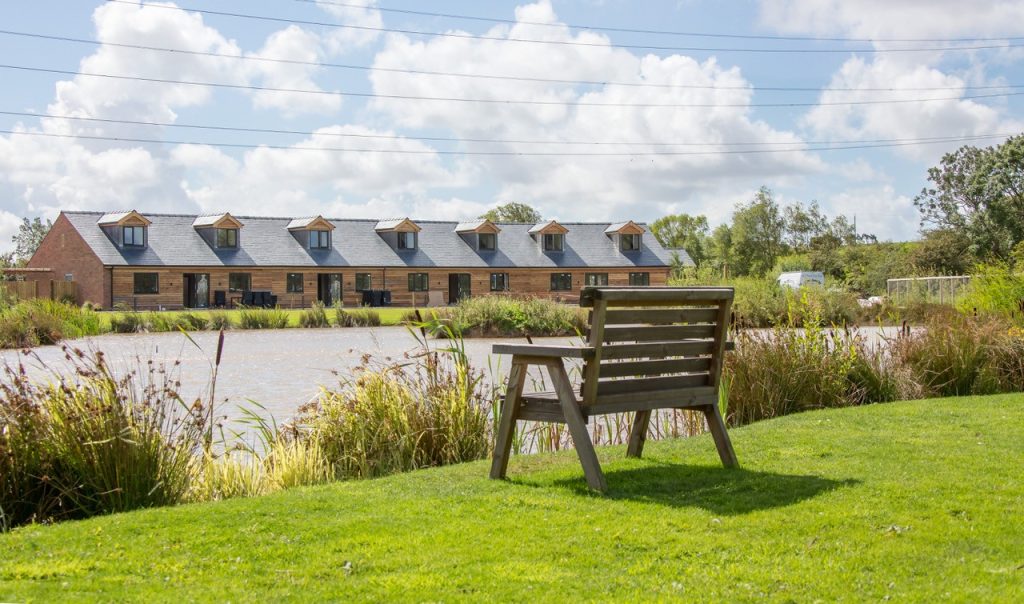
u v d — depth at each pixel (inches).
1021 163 2151.8
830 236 2918.3
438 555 161.8
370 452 277.7
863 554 160.7
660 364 228.8
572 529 178.4
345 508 197.9
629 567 154.9
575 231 2482.8
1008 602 136.5
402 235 2246.6
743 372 371.9
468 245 2338.8
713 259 3014.3
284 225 2193.7
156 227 2018.9
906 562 156.3
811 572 151.4
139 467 217.3
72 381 233.5
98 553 164.7
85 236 1929.1
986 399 380.5
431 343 1045.8
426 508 197.0
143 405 229.5
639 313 221.3
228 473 248.7
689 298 228.7
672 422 377.1
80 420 216.4
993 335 438.9
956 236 2209.6
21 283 1510.8
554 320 1300.4
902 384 410.0
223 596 141.1
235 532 177.9
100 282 1882.4
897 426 308.5
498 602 138.5
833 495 203.9
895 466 236.5
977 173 2224.4
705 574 151.0
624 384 222.5
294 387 584.7
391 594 141.9
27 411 214.2
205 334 1282.0
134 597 140.6
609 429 330.6
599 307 209.8
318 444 277.7
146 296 1925.4
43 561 159.5
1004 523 179.6
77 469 213.3
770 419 340.2
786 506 195.0
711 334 243.0
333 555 162.9
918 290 1401.3
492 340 1161.4
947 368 418.3
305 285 2105.1
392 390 296.0
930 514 186.9
